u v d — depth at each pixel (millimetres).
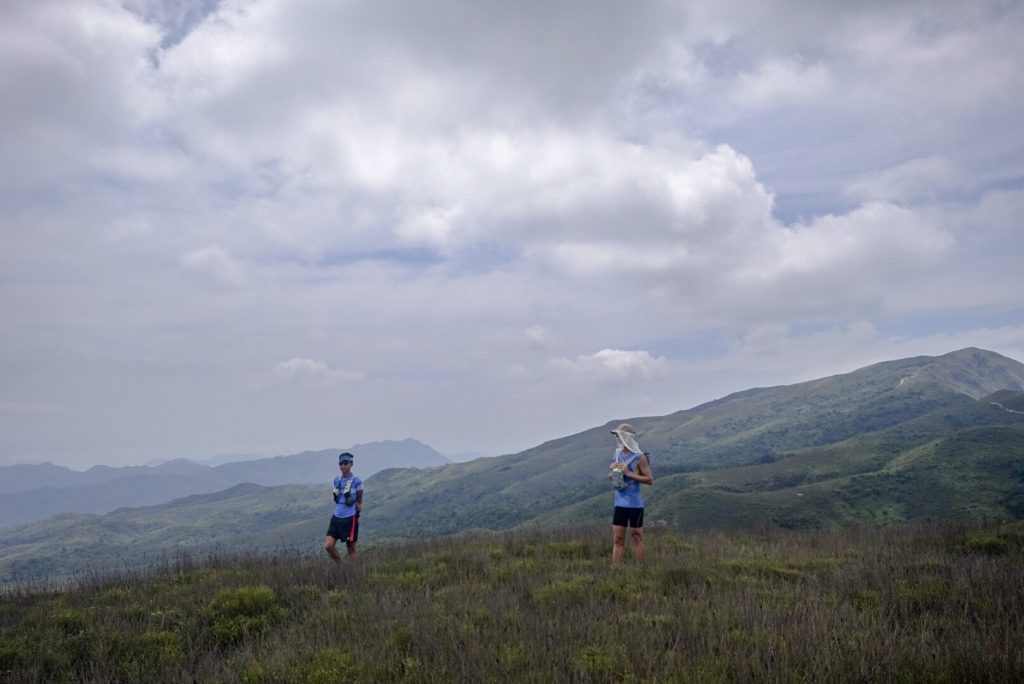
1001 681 4828
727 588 8578
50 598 11734
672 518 109188
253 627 8344
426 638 6449
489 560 11859
